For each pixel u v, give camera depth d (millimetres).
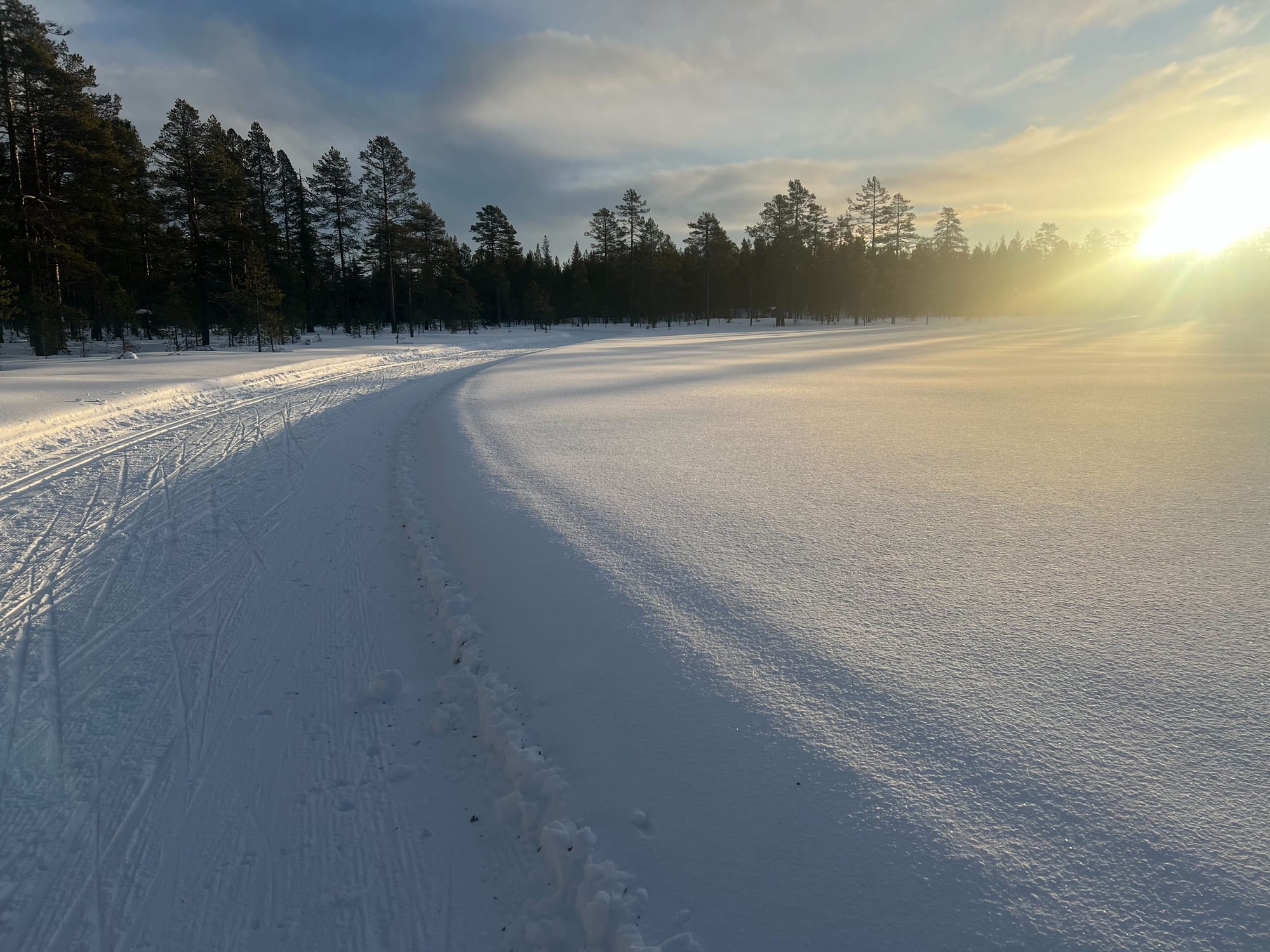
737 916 2242
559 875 2504
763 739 2980
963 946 2031
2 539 6367
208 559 5945
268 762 3324
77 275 31984
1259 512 5766
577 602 4426
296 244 54969
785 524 5793
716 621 4027
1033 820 2426
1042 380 17094
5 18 26953
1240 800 2451
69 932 2434
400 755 3354
